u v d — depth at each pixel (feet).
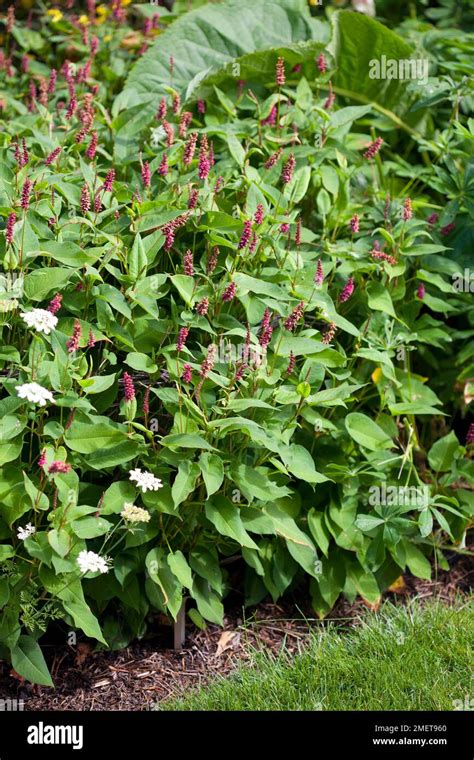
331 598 12.53
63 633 11.83
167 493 10.96
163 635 12.17
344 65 16.03
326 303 11.85
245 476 11.14
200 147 13.39
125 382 10.53
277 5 16.48
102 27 18.13
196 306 11.52
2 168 11.73
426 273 13.21
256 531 11.43
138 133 13.87
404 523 12.33
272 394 11.34
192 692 11.19
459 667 11.47
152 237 11.39
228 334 11.30
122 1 18.17
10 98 15.46
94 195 11.66
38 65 17.39
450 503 13.58
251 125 13.88
